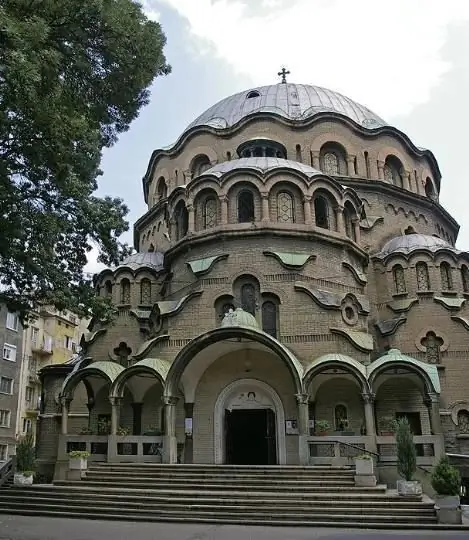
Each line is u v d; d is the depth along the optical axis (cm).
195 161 4109
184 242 3039
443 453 2286
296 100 4384
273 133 3966
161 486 2059
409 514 1736
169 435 2477
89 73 1725
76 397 3656
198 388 2714
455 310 3059
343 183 3772
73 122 1630
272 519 1731
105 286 3522
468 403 2869
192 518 1750
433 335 3059
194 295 2798
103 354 3325
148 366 2597
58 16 1574
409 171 4125
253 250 2866
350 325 2789
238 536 1477
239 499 1867
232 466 2191
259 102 4400
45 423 3669
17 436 5381
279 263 2811
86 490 2061
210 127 4088
